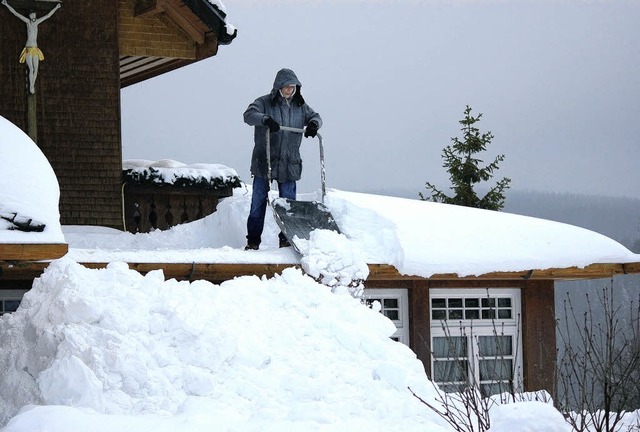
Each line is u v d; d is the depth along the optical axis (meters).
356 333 10.19
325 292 10.65
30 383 9.02
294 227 12.40
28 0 15.27
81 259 11.13
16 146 10.28
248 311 10.09
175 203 17.09
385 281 13.41
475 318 13.84
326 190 14.10
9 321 9.76
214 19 16.97
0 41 15.55
